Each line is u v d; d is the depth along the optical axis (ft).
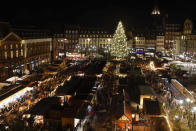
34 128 80.94
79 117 93.81
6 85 142.82
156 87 165.68
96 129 96.99
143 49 482.28
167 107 121.29
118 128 92.48
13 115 102.06
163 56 351.46
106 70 222.48
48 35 333.21
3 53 195.42
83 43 473.26
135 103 118.93
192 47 312.71
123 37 285.43
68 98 126.11
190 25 353.92
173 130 89.10
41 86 155.43
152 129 85.56
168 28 478.18
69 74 200.03
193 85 171.01
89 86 136.67
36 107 102.89
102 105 126.00
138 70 205.67
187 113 107.86
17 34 223.92
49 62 319.88
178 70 216.54
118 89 145.07
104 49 448.24
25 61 236.43
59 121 94.12
